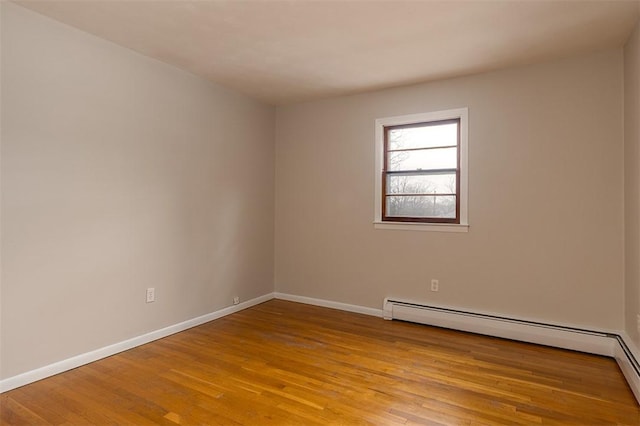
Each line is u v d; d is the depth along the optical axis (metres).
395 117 4.01
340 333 3.52
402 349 3.11
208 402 2.24
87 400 2.26
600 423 2.04
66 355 2.67
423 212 3.93
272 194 4.79
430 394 2.35
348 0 2.33
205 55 3.20
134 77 3.12
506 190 3.45
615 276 3.04
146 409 2.16
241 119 4.27
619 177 3.03
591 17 2.52
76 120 2.73
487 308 3.55
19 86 2.42
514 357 2.95
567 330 3.12
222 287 4.04
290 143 4.72
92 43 2.82
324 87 4.02
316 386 2.45
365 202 4.21
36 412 2.12
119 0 2.34
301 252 4.65
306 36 2.83
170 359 2.88
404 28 2.69
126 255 3.08
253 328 3.65
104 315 2.92
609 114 3.06
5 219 2.37
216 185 3.94
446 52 3.10
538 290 3.34
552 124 3.27
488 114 3.53
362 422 2.04
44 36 2.54
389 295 4.06
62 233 2.66
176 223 3.51
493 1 2.33
